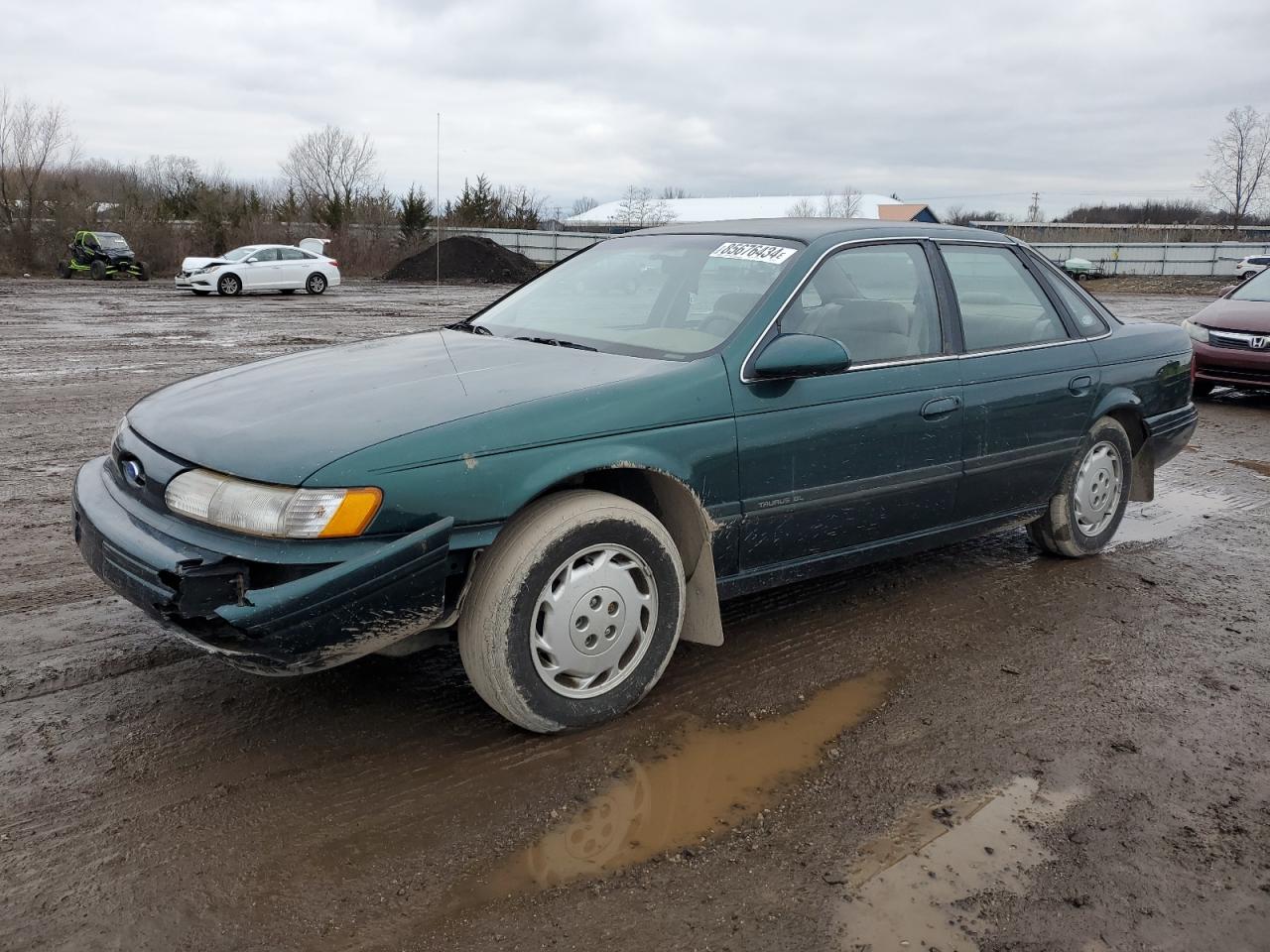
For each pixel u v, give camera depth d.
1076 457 4.64
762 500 3.38
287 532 2.55
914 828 2.64
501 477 2.79
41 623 3.80
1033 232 59.81
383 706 3.21
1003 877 2.44
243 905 2.26
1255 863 2.53
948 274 4.13
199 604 2.54
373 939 2.17
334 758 2.90
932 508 3.98
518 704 2.90
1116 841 2.61
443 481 2.70
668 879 2.40
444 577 2.73
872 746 3.06
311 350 3.94
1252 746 3.14
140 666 3.45
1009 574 4.68
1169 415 5.11
